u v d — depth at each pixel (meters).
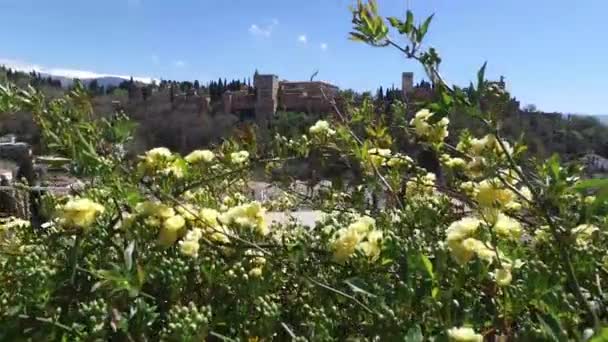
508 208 2.45
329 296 2.17
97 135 2.64
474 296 1.88
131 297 2.04
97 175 2.52
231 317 2.11
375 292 1.86
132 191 2.47
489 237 2.06
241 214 2.50
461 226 1.98
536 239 2.31
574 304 1.73
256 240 2.52
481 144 2.22
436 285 1.77
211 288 2.17
